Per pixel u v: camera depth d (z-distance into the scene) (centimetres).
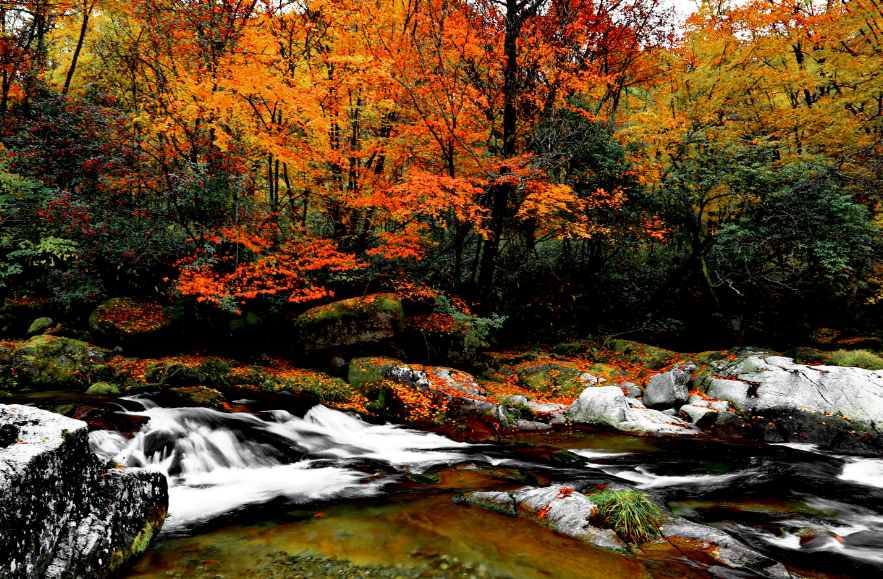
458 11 1168
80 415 661
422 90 1092
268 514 478
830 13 1410
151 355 1091
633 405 1047
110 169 1006
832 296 1611
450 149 1188
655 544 404
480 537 412
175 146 1067
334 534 421
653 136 1405
